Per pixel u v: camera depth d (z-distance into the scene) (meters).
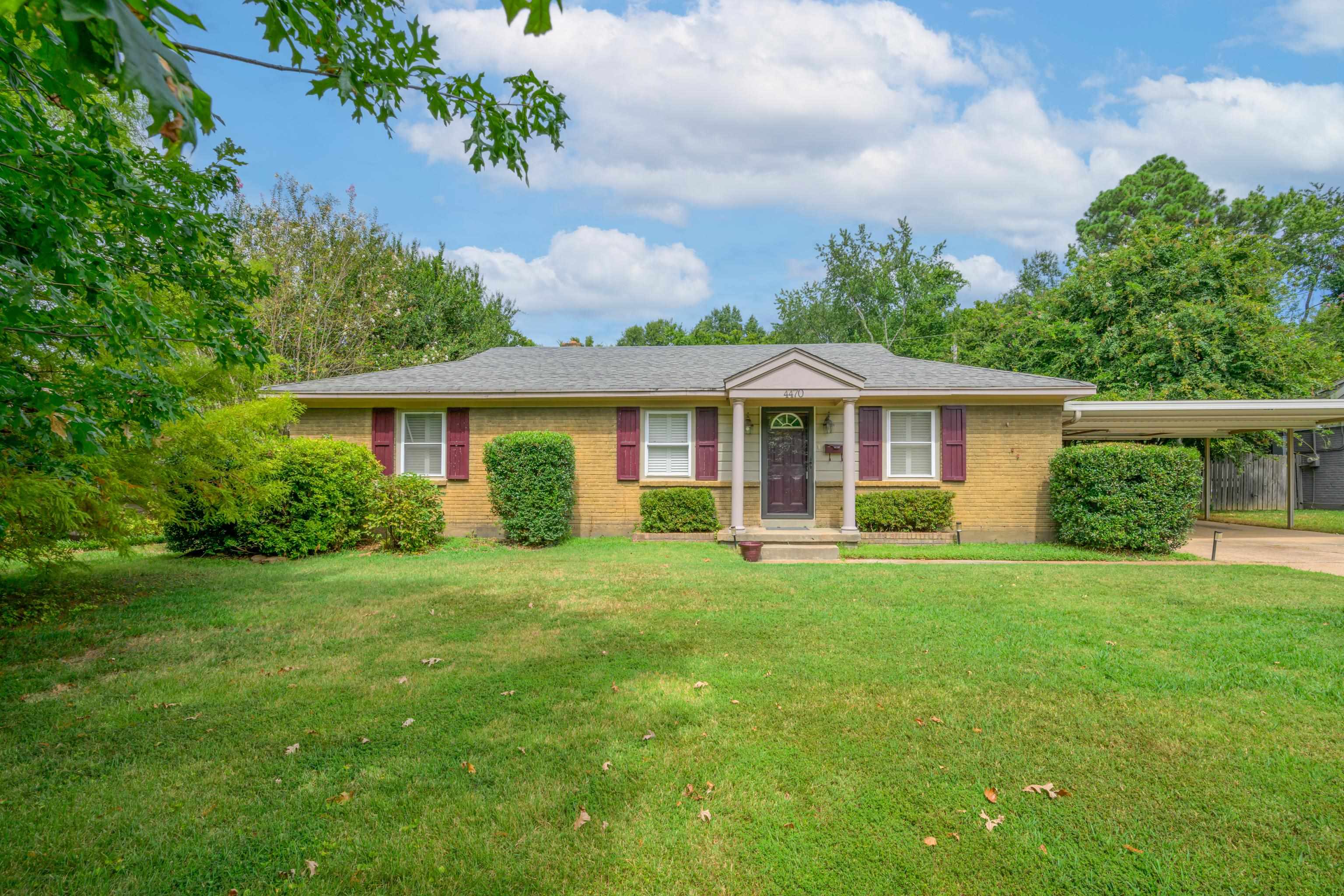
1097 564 10.23
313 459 10.79
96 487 5.79
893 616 6.66
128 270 3.97
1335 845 2.88
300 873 2.68
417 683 4.75
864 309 35.94
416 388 13.22
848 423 12.49
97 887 2.59
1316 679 4.80
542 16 1.09
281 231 22.00
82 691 4.61
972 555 11.29
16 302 2.57
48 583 7.90
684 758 3.62
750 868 2.74
